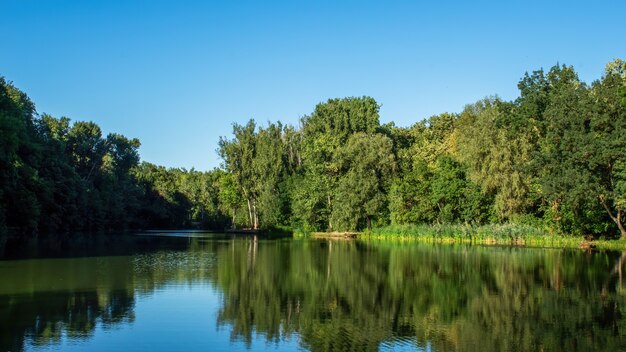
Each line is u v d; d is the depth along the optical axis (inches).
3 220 2169.0
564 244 2336.4
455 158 3011.8
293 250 2118.6
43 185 2576.3
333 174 3440.0
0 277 1189.7
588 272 1365.7
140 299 954.1
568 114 2222.0
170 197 5152.6
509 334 733.9
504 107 2711.6
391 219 3110.2
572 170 2150.6
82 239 2770.7
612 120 2130.9
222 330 741.3
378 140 3208.7
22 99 2928.2
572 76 2600.9
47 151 3102.9
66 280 1158.3
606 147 2057.1
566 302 960.3
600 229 2365.9
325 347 666.8
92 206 3794.3
